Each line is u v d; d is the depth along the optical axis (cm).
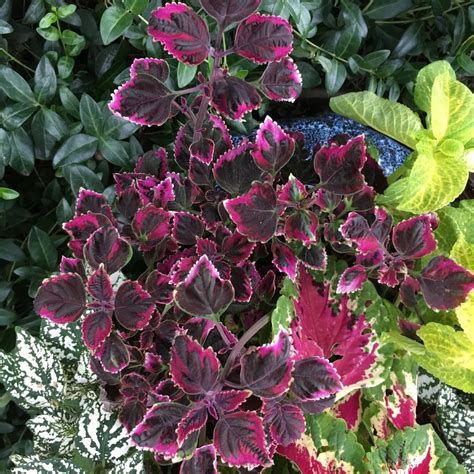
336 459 49
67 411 53
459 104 50
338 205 52
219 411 43
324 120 70
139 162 58
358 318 53
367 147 61
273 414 45
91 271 50
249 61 63
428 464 48
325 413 50
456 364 48
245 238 51
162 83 47
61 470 47
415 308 53
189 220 52
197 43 45
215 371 43
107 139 60
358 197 51
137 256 62
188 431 42
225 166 51
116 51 62
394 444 48
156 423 42
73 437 52
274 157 48
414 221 49
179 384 42
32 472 47
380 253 50
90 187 60
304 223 48
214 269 43
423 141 51
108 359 45
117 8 56
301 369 45
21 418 67
